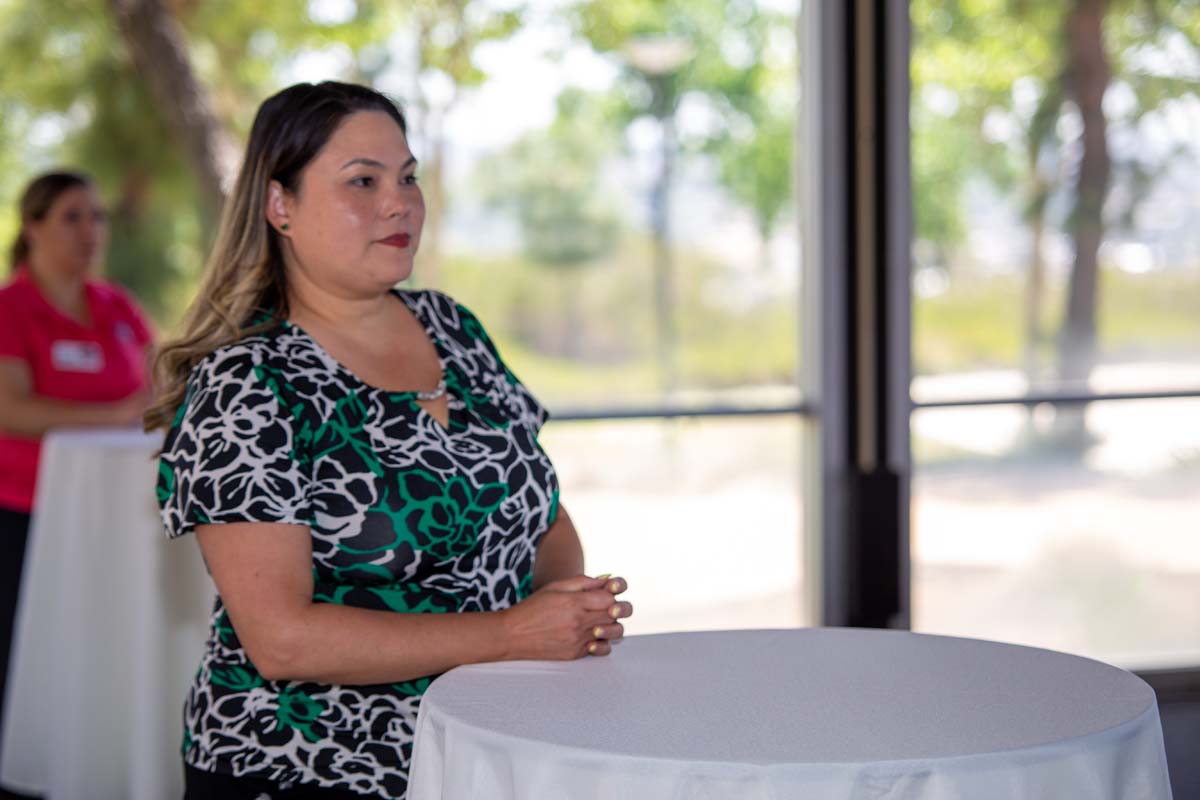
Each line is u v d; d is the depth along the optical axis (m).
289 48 10.30
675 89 12.47
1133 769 1.32
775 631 1.74
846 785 1.19
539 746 1.26
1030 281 3.99
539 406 1.93
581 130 12.45
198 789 1.62
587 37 11.73
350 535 1.60
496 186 12.97
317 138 1.68
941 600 4.04
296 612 1.53
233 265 1.72
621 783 1.22
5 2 11.05
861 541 3.94
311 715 1.59
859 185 3.88
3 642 3.86
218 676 1.63
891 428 3.92
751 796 1.19
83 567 3.24
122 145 11.38
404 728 1.59
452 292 13.54
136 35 8.44
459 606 1.67
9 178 11.28
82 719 3.21
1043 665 1.56
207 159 8.51
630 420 4.07
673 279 13.58
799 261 4.07
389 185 1.70
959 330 4.00
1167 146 3.97
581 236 13.34
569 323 13.80
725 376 13.77
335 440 1.62
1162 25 3.95
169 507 1.59
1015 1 3.95
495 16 10.83
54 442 3.47
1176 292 4.00
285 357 1.64
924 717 1.34
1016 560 4.03
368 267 1.68
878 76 3.83
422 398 1.72
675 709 1.38
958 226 3.97
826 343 3.96
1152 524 4.02
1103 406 4.00
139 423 3.92
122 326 4.07
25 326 3.86
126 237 11.58
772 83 12.58
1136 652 4.00
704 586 5.13
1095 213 3.98
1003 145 3.96
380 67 10.30
